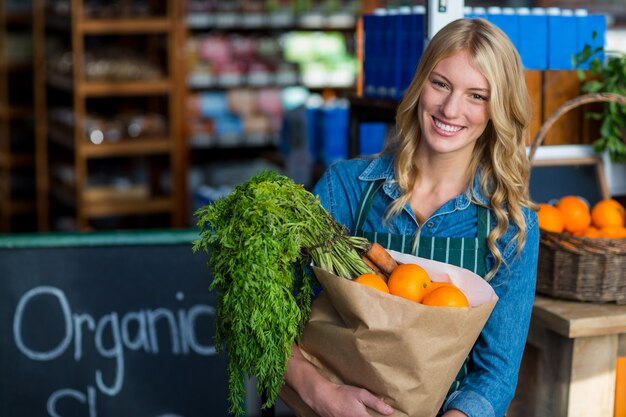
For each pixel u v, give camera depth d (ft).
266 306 5.70
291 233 5.80
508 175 6.36
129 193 19.33
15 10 22.57
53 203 21.95
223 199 6.08
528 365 7.88
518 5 18.89
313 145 17.98
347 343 5.74
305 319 6.14
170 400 9.66
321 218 6.09
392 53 9.74
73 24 18.29
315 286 6.42
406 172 6.58
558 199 9.07
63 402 9.51
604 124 8.93
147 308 9.59
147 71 18.95
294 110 17.58
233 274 5.75
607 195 9.16
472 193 6.46
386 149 6.84
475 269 6.39
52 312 9.46
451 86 6.14
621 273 7.42
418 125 6.55
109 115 20.48
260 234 5.72
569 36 9.04
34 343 9.45
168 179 19.79
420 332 5.57
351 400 5.83
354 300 5.58
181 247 9.61
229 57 20.39
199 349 9.68
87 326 9.51
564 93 9.02
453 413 6.10
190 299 9.65
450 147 6.27
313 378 6.02
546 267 7.60
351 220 6.84
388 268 6.14
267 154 20.21
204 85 20.08
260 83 20.45
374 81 10.14
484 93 6.10
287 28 21.17
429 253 6.45
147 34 19.81
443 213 6.46
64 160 21.94
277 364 5.85
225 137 20.17
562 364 7.45
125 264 9.55
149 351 9.61
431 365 5.64
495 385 6.24
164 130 19.43
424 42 8.56
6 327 9.40
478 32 6.11
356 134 10.36
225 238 5.78
